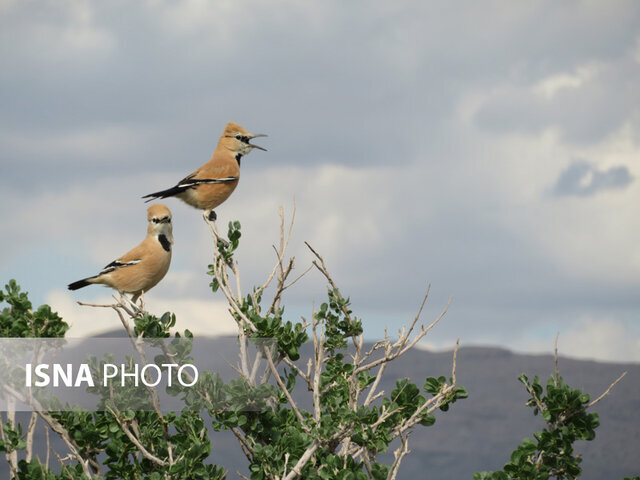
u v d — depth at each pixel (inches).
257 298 420.2
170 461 358.0
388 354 380.2
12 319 386.3
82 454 378.3
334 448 356.5
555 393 384.5
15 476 364.5
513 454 380.5
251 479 361.1
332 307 403.9
